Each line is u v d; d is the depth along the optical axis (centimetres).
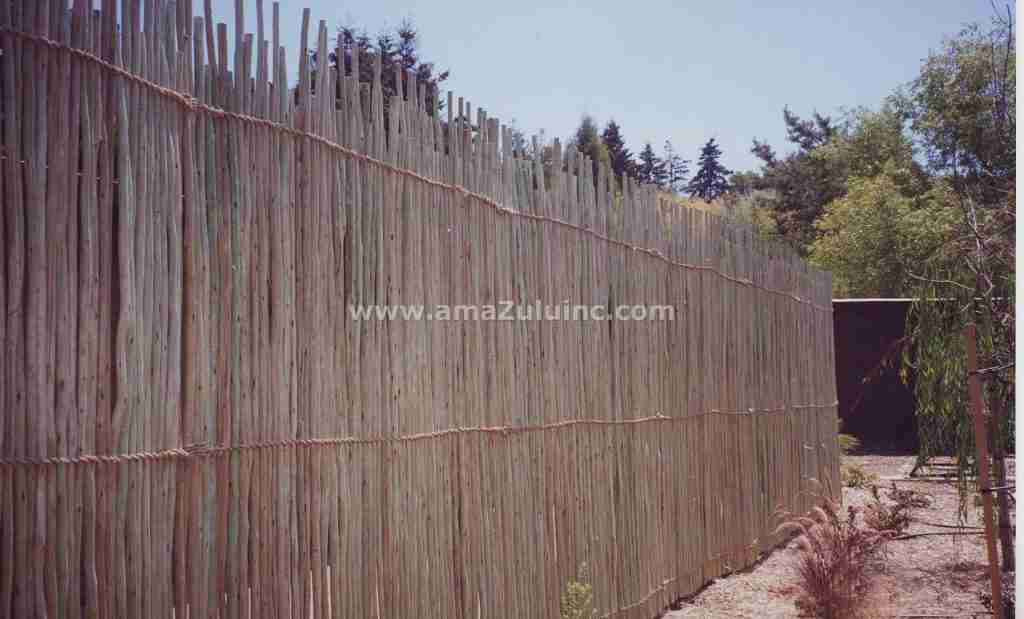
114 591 276
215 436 313
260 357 330
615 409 588
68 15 272
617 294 599
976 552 762
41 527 259
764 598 666
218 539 312
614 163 3516
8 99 258
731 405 765
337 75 380
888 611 592
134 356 285
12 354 256
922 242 2033
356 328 377
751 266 824
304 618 346
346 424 370
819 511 669
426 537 414
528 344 502
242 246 324
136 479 284
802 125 4069
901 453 1463
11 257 256
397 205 403
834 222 2681
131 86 287
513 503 481
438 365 428
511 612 472
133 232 286
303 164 352
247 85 329
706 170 5803
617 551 579
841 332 1566
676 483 664
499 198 483
